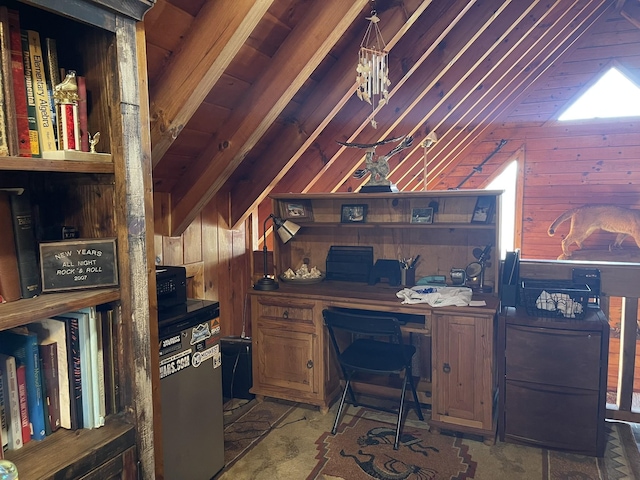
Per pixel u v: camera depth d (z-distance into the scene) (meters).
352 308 2.82
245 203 3.36
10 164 1.05
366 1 2.09
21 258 1.22
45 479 1.10
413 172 5.16
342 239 3.35
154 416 1.50
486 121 5.93
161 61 1.91
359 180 4.11
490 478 2.23
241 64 2.19
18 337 1.25
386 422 2.80
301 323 2.90
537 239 6.25
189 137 2.42
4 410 1.21
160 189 2.71
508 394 2.51
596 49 5.77
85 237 1.40
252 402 3.08
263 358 3.03
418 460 2.39
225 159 2.56
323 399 2.89
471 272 2.99
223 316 3.45
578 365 2.37
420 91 3.14
